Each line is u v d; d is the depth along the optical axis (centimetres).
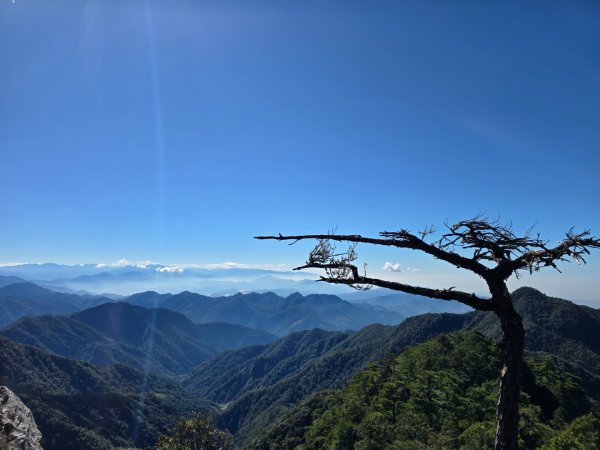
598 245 595
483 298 725
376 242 734
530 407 6234
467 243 729
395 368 9075
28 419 1043
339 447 6700
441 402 6412
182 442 6756
